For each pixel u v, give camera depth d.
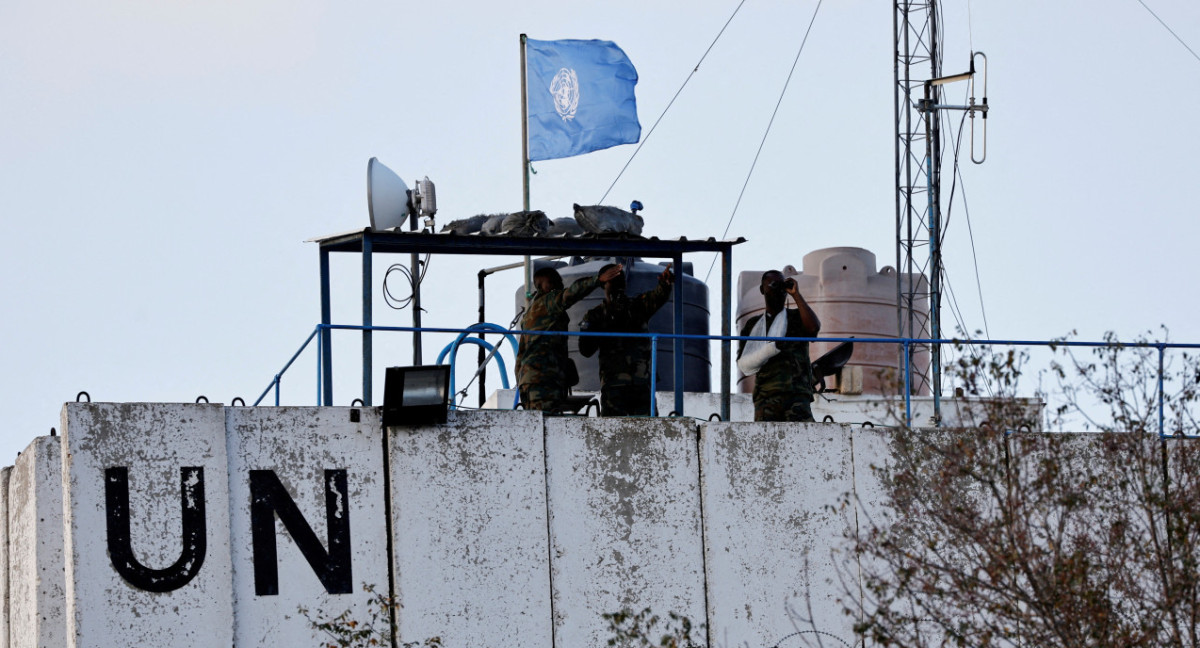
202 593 31.98
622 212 38.50
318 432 33.62
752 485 36.09
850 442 36.78
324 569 33.03
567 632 34.28
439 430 34.31
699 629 35.03
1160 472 35.41
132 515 31.89
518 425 34.91
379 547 33.50
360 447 33.84
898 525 35.75
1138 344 35.47
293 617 32.62
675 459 35.81
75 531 31.50
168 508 32.12
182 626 31.72
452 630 33.50
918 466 35.81
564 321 39.31
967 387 34.66
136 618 31.50
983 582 32.78
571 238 38.25
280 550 32.84
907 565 35.16
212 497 32.47
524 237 38.00
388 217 38.06
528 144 52.75
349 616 32.97
